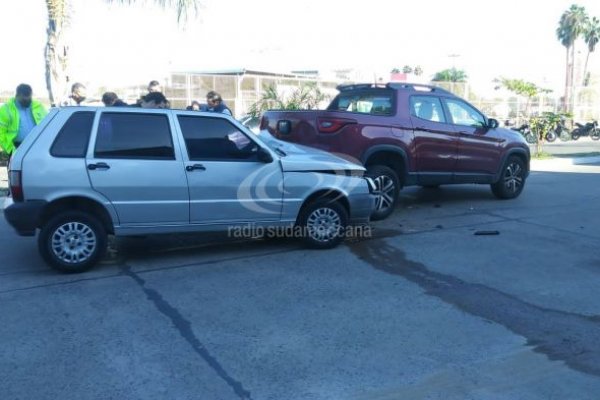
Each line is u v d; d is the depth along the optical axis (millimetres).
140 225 6410
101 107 6285
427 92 9609
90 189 6141
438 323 5090
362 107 9727
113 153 6242
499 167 10625
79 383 3988
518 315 5301
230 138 6758
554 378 4160
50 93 14109
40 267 6566
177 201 6492
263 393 3891
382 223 9031
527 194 11859
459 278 6336
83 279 6152
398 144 9047
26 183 5938
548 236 8234
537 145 19469
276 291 5855
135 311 5281
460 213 9852
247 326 4977
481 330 4957
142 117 6391
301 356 4430
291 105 17234
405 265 6797
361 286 6035
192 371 4176
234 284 6051
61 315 5172
